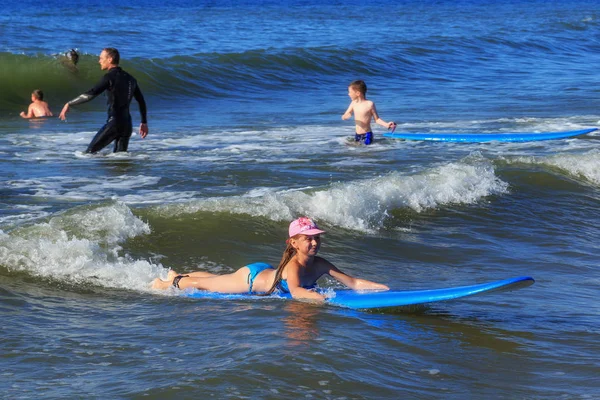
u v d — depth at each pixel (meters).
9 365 5.19
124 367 5.17
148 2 104.69
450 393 5.06
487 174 11.85
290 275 6.82
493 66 31.64
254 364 5.14
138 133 15.79
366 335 5.97
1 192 10.37
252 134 15.81
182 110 20.05
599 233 10.23
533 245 9.44
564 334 6.35
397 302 6.64
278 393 4.77
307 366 5.18
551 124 17.48
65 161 12.70
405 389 5.04
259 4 102.31
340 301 6.75
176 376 4.96
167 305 6.69
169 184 11.11
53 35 36.75
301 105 21.14
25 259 7.61
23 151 13.59
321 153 13.77
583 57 36.59
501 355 5.82
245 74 25.62
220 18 62.94
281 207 9.52
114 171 11.92
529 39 40.12
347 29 49.75
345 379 5.06
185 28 47.38
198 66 25.05
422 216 10.20
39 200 9.98
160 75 23.58
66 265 7.60
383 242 9.14
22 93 21.20
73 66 22.91
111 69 13.28
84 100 13.09
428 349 5.83
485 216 10.45
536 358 5.80
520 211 10.80
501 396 5.08
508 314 6.80
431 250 8.97
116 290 7.15
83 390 4.77
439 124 17.38
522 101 21.61
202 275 7.23
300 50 28.98
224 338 5.73
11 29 39.00
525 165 12.71
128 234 8.50
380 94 23.33
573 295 7.51
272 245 8.77
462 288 6.68
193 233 8.77
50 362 5.26
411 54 32.09
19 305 6.55
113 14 67.19
